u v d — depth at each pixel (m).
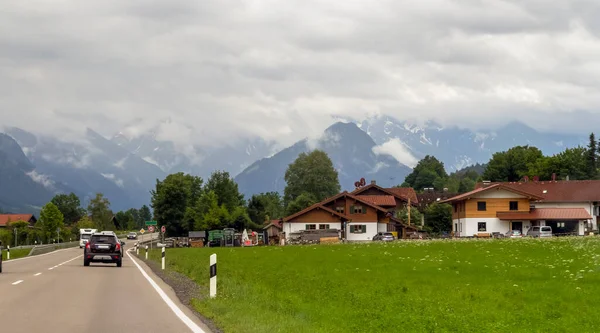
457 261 42.12
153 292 24.52
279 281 30.09
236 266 41.88
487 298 23.55
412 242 72.94
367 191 124.00
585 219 102.69
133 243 143.75
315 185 173.25
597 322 18.20
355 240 108.56
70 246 117.88
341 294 24.22
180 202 157.12
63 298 21.88
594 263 38.53
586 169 161.00
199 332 14.79
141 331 14.88
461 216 106.44
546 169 153.88
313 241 104.62
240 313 17.75
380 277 32.28
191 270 37.59
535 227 96.69
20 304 19.94
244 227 138.62
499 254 48.00
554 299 23.34
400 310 19.95
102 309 18.94
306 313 18.94
